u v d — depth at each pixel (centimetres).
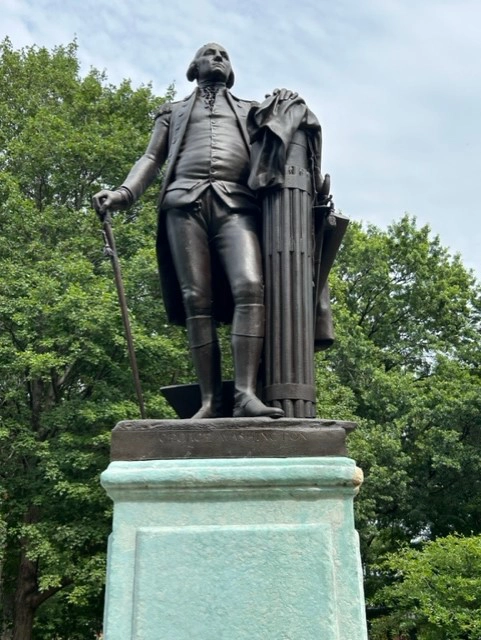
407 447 2461
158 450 328
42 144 1809
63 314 1503
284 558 304
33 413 1681
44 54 2141
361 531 2077
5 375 1591
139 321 1595
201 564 304
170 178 402
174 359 1564
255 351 360
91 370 1639
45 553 1437
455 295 2862
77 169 1847
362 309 2758
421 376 2759
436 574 1711
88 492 1459
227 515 312
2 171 1828
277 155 377
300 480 312
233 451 327
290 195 377
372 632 2038
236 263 370
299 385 354
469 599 1570
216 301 404
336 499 313
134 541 311
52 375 1683
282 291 364
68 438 1473
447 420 2317
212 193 387
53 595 1756
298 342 359
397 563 1775
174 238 389
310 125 392
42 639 1842
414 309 2802
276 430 330
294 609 298
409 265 2777
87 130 1877
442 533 2477
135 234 1727
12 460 1644
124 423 333
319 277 399
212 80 426
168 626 297
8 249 1675
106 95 2056
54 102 2038
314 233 391
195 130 406
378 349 2434
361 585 307
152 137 434
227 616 298
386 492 2173
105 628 303
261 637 295
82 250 1745
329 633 295
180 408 397
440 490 2464
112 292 1588
